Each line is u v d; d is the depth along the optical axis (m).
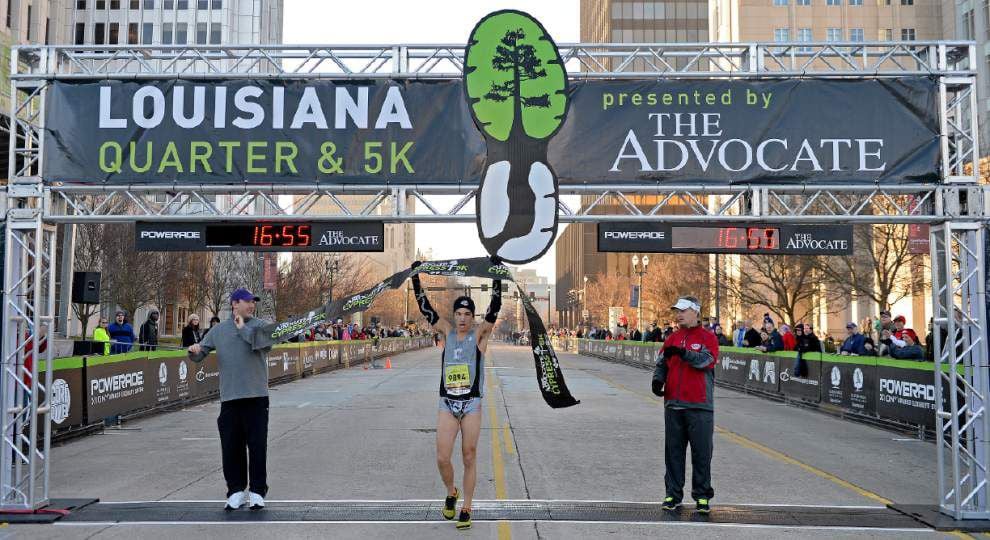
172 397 17.25
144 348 19.05
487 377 28.03
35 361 8.48
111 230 36.22
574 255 132.50
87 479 9.69
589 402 19.23
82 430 13.25
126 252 36.16
